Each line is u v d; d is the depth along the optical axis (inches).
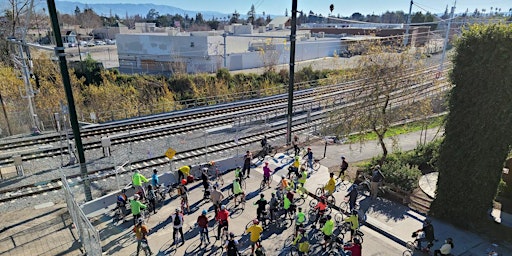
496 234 616.7
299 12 950.4
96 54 3046.3
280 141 1095.0
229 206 700.0
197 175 831.7
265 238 602.9
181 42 2439.7
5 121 1139.3
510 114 568.4
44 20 1795.0
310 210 693.3
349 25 4837.6
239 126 1210.6
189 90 1779.0
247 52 2632.9
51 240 585.9
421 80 944.3
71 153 880.3
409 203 719.1
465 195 623.8
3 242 580.1
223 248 568.4
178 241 584.7
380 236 615.8
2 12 1523.1
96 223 639.1
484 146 596.7
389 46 842.2
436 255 546.6
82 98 1515.7
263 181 787.4
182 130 1139.9
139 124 1188.5
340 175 826.2
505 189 733.3
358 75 837.8
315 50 3053.6
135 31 3501.5
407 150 1047.6
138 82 1774.1
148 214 666.8
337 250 564.1
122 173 830.5
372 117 817.5
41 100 1385.3
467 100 605.6
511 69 553.6
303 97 1681.8
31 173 824.9
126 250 562.6
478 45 585.0
